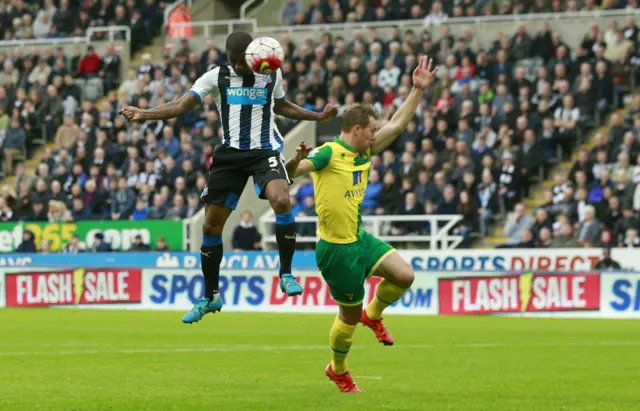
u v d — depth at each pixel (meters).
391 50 45.81
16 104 51.22
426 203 40.09
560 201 38.12
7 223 45.06
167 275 38.62
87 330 29.23
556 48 43.75
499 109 42.16
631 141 38.66
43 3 57.28
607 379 17.73
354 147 14.79
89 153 47.31
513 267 37.16
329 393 15.53
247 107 14.05
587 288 33.88
